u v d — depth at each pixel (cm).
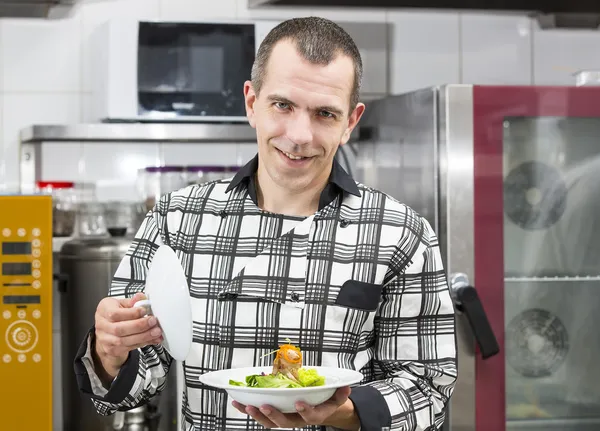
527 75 276
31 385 208
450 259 195
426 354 129
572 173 202
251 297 127
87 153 258
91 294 225
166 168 242
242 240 130
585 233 203
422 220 135
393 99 226
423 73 271
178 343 105
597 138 202
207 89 236
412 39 271
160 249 109
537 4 259
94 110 254
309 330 126
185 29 234
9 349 207
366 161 253
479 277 196
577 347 204
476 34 273
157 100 233
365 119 251
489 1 255
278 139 118
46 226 208
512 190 199
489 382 198
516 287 200
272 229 130
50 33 256
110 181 259
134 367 119
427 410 125
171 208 136
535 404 202
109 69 231
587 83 209
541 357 202
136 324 107
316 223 130
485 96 196
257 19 264
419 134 207
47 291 208
